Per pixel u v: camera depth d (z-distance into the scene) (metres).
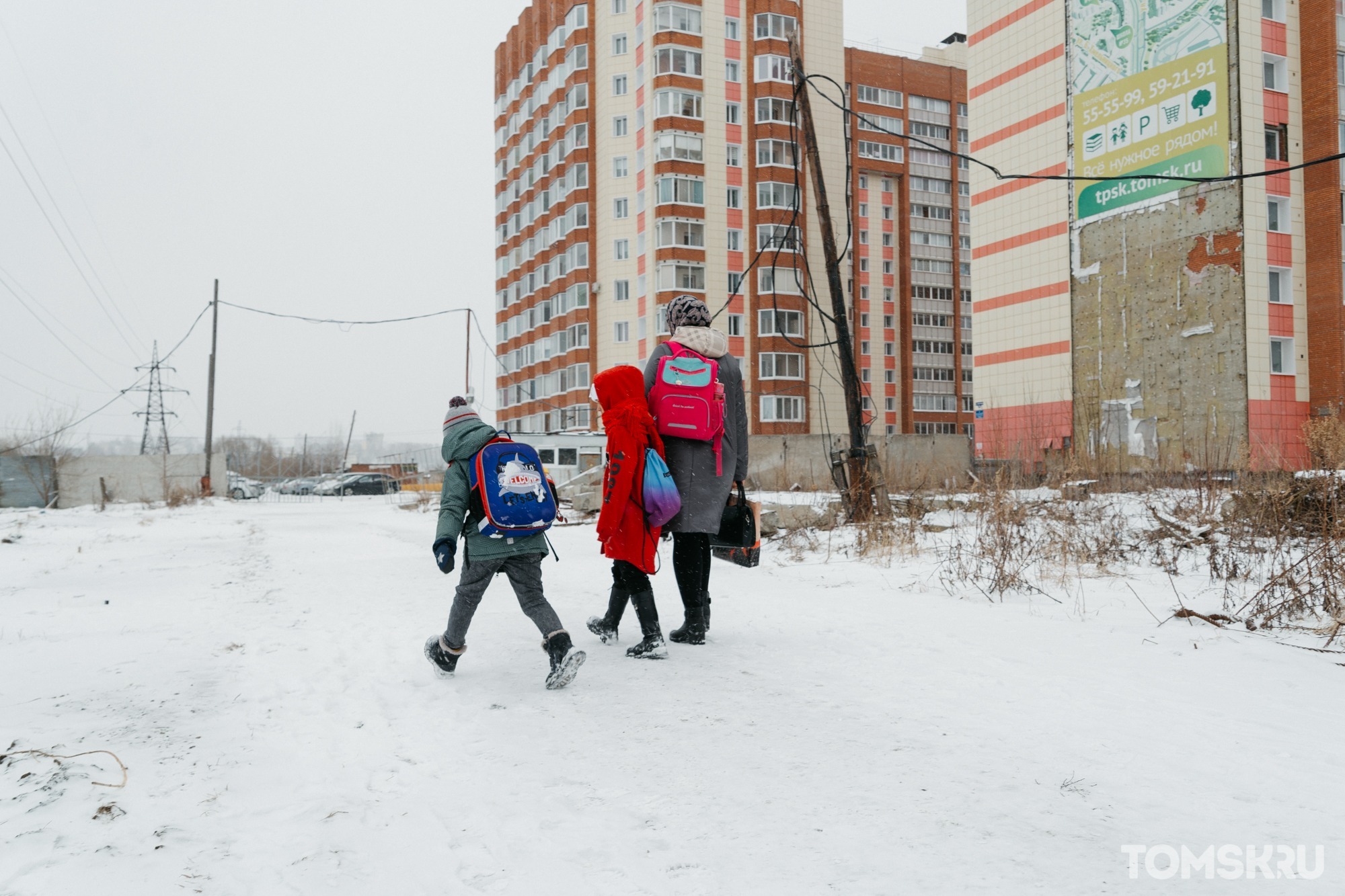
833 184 48.97
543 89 57.19
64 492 37.28
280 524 20.75
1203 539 8.55
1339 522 6.51
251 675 4.74
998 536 8.02
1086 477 14.03
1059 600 6.37
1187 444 14.84
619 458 4.70
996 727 3.43
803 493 17.17
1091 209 29.98
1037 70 32.00
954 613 6.06
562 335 53.62
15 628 6.36
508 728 3.59
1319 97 26.70
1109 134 29.38
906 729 3.41
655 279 46.78
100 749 3.37
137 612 7.10
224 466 42.66
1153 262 28.11
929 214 63.06
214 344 42.16
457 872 2.29
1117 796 2.69
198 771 3.12
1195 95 26.88
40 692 4.38
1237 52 25.91
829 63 49.34
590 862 2.33
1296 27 27.06
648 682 4.27
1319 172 26.70
